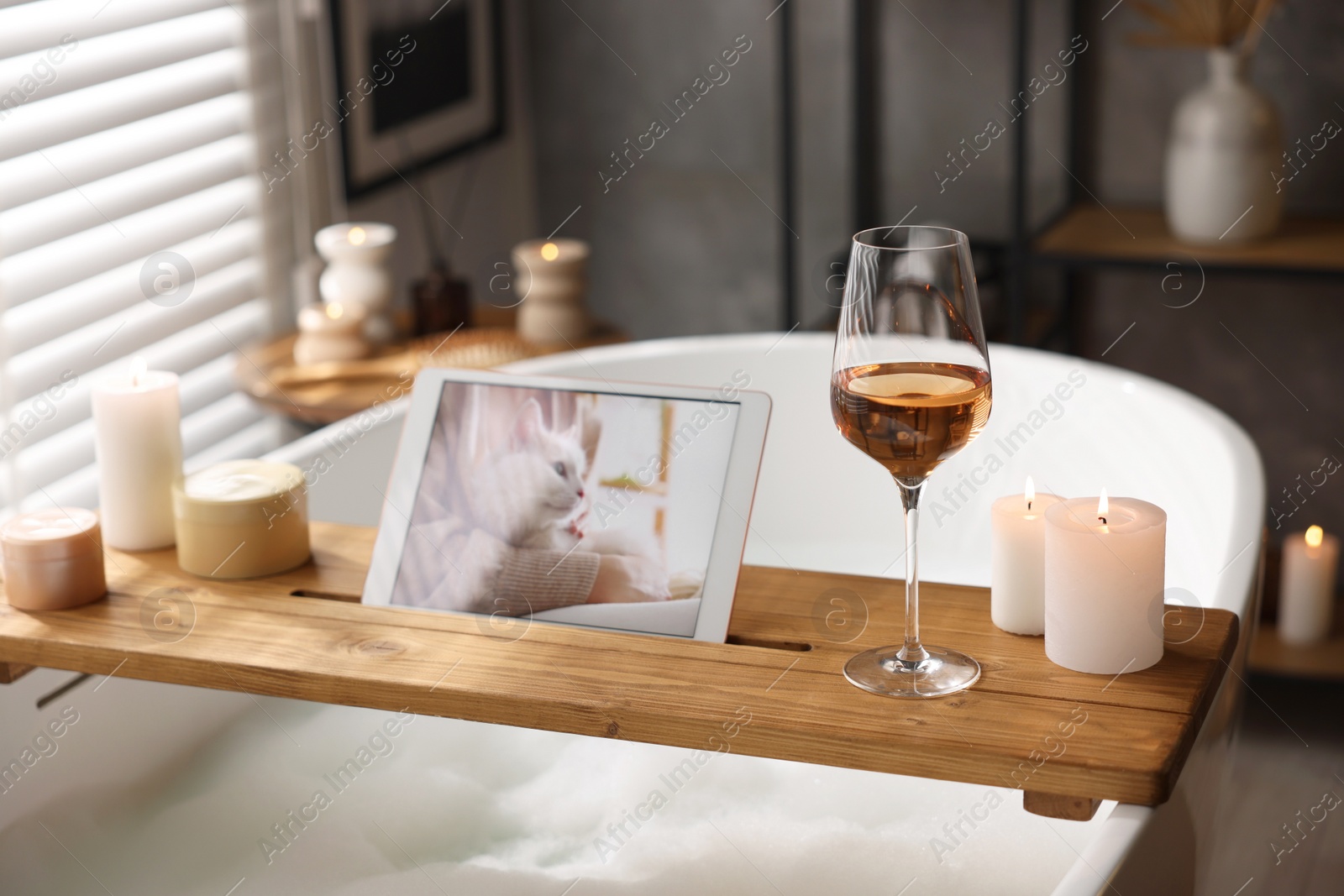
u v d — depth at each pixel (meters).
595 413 0.92
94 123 1.72
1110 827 0.68
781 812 0.98
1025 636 0.83
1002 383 1.58
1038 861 0.90
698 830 0.96
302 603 0.91
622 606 0.88
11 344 1.63
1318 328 2.32
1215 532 1.26
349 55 2.22
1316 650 2.04
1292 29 2.19
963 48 2.41
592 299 2.90
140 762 1.07
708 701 0.75
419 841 0.98
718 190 2.74
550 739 1.10
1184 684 0.75
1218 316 2.37
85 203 1.74
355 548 1.00
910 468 0.74
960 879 0.90
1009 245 2.24
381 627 0.87
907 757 0.70
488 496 0.93
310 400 1.80
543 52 2.79
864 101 2.36
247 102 2.03
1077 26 2.33
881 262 0.73
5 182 1.61
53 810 0.99
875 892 0.89
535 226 2.90
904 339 0.73
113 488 0.98
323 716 1.16
